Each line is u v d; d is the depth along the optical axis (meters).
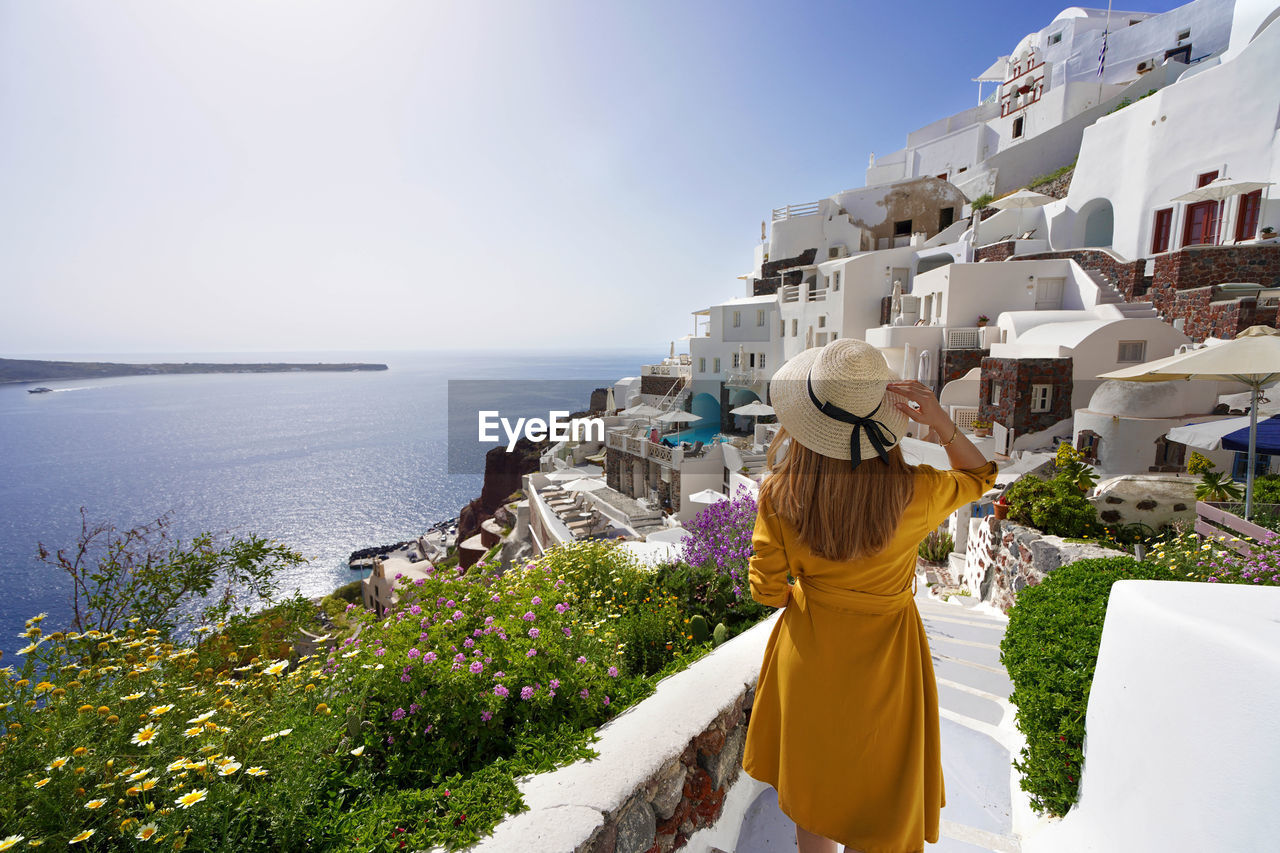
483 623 3.57
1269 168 14.73
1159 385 11.51
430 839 1.96
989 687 4.60
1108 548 7.49
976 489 1.74
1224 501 8.22
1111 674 2.20
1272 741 1.25
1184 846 1.53
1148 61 33.03
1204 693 1.53
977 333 19.75
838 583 1.75
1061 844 2.37
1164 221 17.75
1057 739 2.63
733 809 2.91
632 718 2.82
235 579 4.14
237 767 1.98
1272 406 9.95
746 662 3.41
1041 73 37.88
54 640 2.79
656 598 5.98
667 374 33.25
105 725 2.26
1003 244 23.56
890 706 1.77
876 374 1.58
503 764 2.47
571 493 29.89
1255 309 12.91
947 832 2.78
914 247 28.66
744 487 16.50
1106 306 16.98
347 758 2.53
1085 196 21.25
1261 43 14.80
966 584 11.00
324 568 53.31
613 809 2.06
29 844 1.72
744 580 6.11
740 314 32.66
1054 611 3.82
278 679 3.01
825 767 1.79
